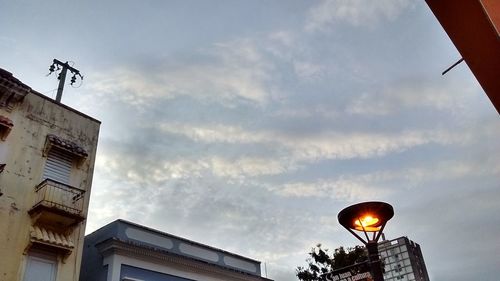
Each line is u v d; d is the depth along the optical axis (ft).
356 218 23.99
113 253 60.03
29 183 52.95
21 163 53.21
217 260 73.72
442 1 9.73
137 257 62.18
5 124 52.44
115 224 63.67
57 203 52.06
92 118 64.23
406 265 238.68
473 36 9.80
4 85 53.93
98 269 60.90
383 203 23.84
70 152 57.82
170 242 68.18
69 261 52.60
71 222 53.31
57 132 58.85
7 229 48.80
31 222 51.08
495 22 9.19
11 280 46.91
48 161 56.18
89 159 60.90
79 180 58.23
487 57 9.94
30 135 55.62
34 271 49.49
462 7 9.54
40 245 50.49
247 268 78.23
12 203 50.42
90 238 66.44
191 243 71.05
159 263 64.49
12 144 53.31
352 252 72.23
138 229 65.21
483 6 9.32
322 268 73.10
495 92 10.47
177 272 66.33
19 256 48.57
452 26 9.96
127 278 59.41
